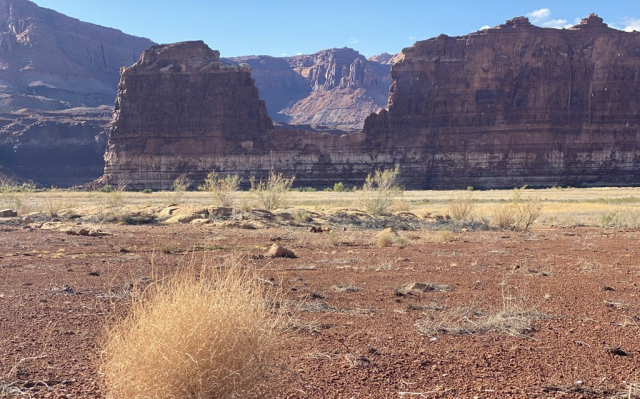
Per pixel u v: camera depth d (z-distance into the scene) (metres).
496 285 10.05
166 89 145.25
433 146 141.50
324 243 17.80
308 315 7.44
